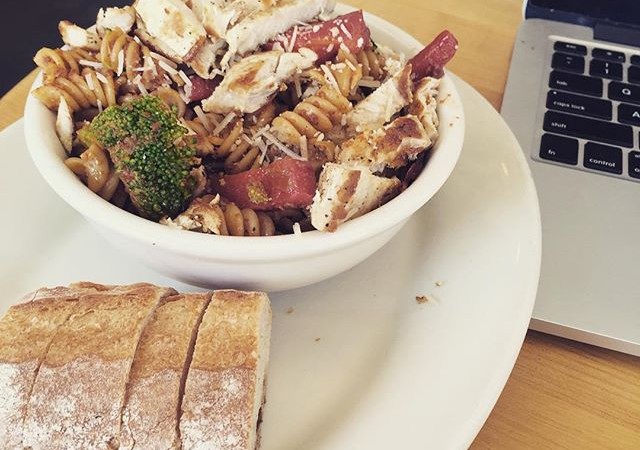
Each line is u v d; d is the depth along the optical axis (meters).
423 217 0.23
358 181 0.18
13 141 0.24
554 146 0.27
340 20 0.22
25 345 0.16
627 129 0.28
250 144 0.20
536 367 0.20
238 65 0.20
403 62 0.23
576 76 0.30
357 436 0.17
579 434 0.19
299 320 0.20
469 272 0.21
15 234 0.22
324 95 0.20
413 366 0.18
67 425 0.15
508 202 0.23
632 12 0.33
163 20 0.20
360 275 0.21
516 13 0.35
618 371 0.20
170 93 0.20
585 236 0.23
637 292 0.22
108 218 0.17
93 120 0.19
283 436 0.17
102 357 0.16
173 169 0.18
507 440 0.18
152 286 0.18
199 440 0.15
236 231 0.18
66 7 0.54
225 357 0.16
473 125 0.26
